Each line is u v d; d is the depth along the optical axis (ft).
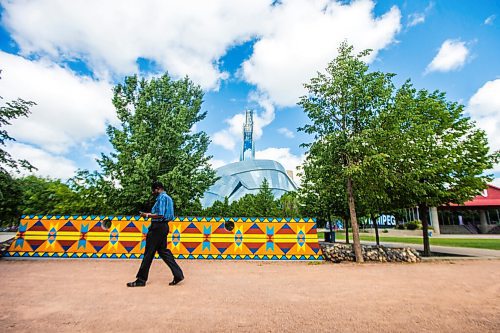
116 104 44.34
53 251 31.01
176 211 43.65
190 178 42.98
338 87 35.45
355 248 33.53
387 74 34.88
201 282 19.33
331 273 24.30
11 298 14.47
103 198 41.73
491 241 77.00
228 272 24.04
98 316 11.85
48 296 14.94
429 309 13.50
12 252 30.66
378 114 34.14
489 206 130.21
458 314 12.78
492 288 18.54
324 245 36.91
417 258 33.68
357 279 21.43
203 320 11.60
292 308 13.46
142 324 10.99
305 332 10.43
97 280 19.40
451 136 39.19
